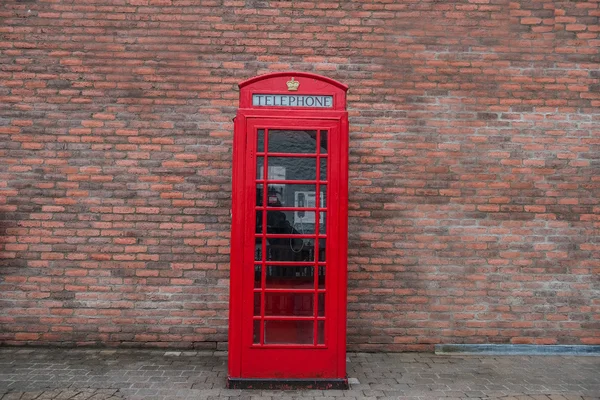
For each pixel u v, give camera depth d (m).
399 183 5.42
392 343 5.35
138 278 5.30
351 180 5.41
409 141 5.44
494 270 5.42
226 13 5.43
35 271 5.28
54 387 4.13
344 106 4.24
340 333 4.21
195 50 5.41
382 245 5.38
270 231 4.22
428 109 5.46
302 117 4.18
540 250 5.44
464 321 5.38
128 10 5.41
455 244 5.41
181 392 4.06
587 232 5.45
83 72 5.37
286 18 5.45
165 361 4.88
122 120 5.36
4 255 5.27
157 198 5.34
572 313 5.41
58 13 5.38
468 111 5.47
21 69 5.35
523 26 5.45
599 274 5.44
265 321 4.21
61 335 5.26
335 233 4.21
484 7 5.45
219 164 5.37
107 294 5.29
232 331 4.17
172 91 5.39
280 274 4.23
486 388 4.29
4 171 5.30
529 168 5.46
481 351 5.33
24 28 5.36
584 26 5.45
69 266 5.29
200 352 5.20
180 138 5.37
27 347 5.23
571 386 4.37
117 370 4.59
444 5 5.45
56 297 5.27
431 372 4.70
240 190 4.17
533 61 5.44
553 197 5.45
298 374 4.20
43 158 5.32
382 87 5.46
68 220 5.30
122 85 5.38
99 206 5.32
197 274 5.32
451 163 5.45
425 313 5.38
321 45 5.45
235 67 5.41
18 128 5.32
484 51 5.47
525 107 5.49
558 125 5.49
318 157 4.20
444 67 5.48
